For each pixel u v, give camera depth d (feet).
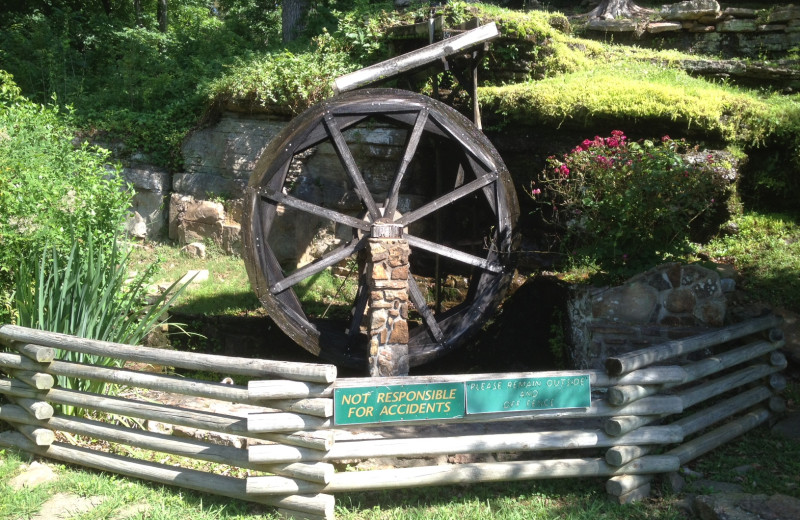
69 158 20.30
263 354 23.21
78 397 15.46
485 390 13.55
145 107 33.01
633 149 19.21
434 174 25.43
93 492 14.42
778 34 29.81
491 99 23.77
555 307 21.42
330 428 13.28
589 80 24.16
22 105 22.72
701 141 22.61
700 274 18.11
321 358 21.17
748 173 23.30
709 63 27.78
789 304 19.35
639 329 18.31
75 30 42.27
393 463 14.85
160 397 17.88
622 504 13.82
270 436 13.39
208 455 13.94
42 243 18.01
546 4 36.60
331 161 26.61
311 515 13.26
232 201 27.94
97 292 17.22
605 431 14.03
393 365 19.40
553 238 23.22
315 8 36.91
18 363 15.85
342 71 26.99
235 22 45.27
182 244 28.66
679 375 14.62
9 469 15.29
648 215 18.70
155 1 56.44
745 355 16.63
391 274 19.43
